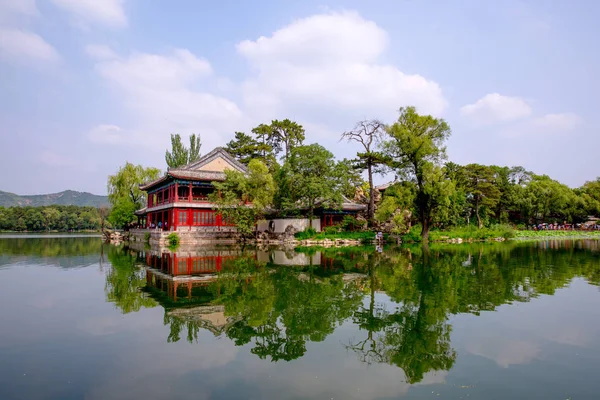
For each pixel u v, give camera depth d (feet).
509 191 272.10
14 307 50.75
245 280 71.36
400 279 70.85
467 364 30.68
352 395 25.63
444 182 166.20
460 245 161.38
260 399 25.08
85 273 82.02
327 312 47.32
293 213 195.11
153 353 33.86
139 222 260.01
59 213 443.73
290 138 273.33
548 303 50.78
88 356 33.14
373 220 205.67
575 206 278.46
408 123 171.94
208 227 188.75
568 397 25.07
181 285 66.59
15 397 25.59
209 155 204.33
